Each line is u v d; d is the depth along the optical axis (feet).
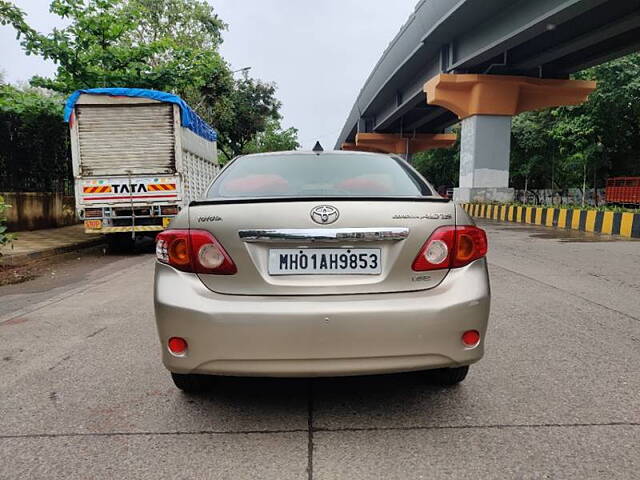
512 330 14.53
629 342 13.42
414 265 8.59
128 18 52.39
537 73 73.92
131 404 9.94
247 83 113.50
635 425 8.79
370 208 8.60
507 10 59.21
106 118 35.29
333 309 8.20
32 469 7.67
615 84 68.90
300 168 11.19
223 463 7.76
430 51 80.74
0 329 15.84
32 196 52.49
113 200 35.47
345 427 8.86
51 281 25.34
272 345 8.20
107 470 7.62
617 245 33.86
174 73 51.42
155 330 15.20
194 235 8.65
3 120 49.55
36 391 10.68
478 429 8.71
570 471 7.41
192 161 39.86
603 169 82.48
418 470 7.49
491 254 30.27
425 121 128.06
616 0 50.93
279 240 8.42
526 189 115.85
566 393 10.15
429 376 10.78
